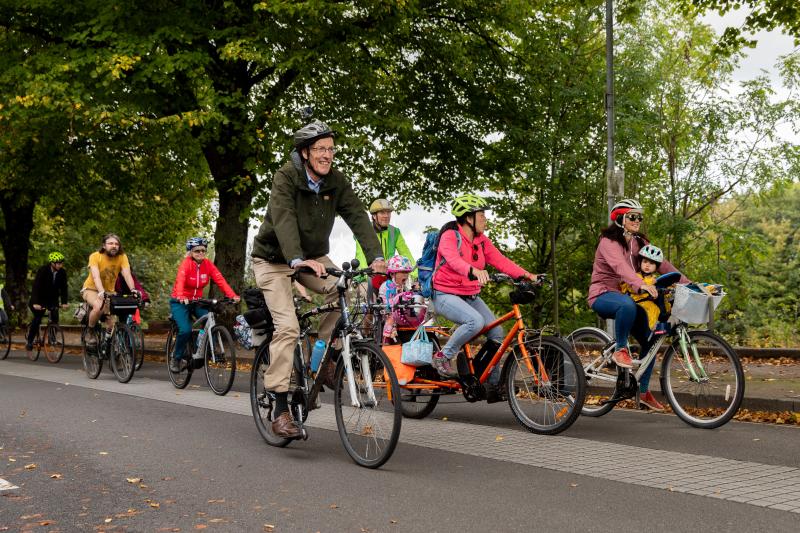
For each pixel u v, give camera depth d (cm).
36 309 1491
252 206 1623
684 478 507
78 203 2441
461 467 543
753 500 453
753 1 1543
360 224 602
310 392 594
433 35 1856
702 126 1827
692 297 687
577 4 1891
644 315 728
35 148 1764
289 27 1552
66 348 1877
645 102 1812
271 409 620
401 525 413
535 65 1955
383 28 1642
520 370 682
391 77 1930
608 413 788
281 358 589
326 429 700
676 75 1869
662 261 719
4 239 2805
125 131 1830
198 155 2070
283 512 440
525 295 666
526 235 2197
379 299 837
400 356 684
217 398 921
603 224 1898
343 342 561
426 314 724
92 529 415
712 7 1574
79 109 1454
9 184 2159
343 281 554
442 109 1911
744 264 1939
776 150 1811
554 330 678
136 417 778
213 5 1628
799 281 3850
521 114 1942
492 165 1936
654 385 882
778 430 689
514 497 463
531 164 1941
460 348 673
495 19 1884
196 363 980
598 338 753
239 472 536
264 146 1549
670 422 729
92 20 1528
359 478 514
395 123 1611
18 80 1530
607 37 1334
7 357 1622
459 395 941
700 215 1952
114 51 1468
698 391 714
